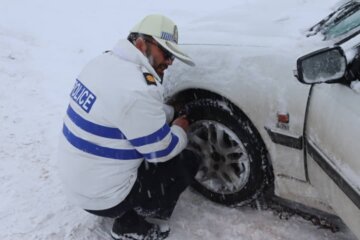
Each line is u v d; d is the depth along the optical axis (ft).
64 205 9.66
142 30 7.27
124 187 7.57
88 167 7.26
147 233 8.31
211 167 9.04
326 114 6.26
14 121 13.34
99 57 7.43
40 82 15.98
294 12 9.24
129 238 8.24
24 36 20.79
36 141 12.26
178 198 8.77
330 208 7.35
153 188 7.94
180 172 8.14
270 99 7.32
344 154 5.79
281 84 7.18
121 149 7.19
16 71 16.81
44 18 23.44
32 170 10.96
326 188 6.67
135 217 8.27
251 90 7.58
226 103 8.21
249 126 8.00
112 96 6.87
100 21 22.54
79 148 7.24
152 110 6.97
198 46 8.61
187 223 8.87
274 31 8.23
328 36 7.43
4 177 10.71
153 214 8.32
